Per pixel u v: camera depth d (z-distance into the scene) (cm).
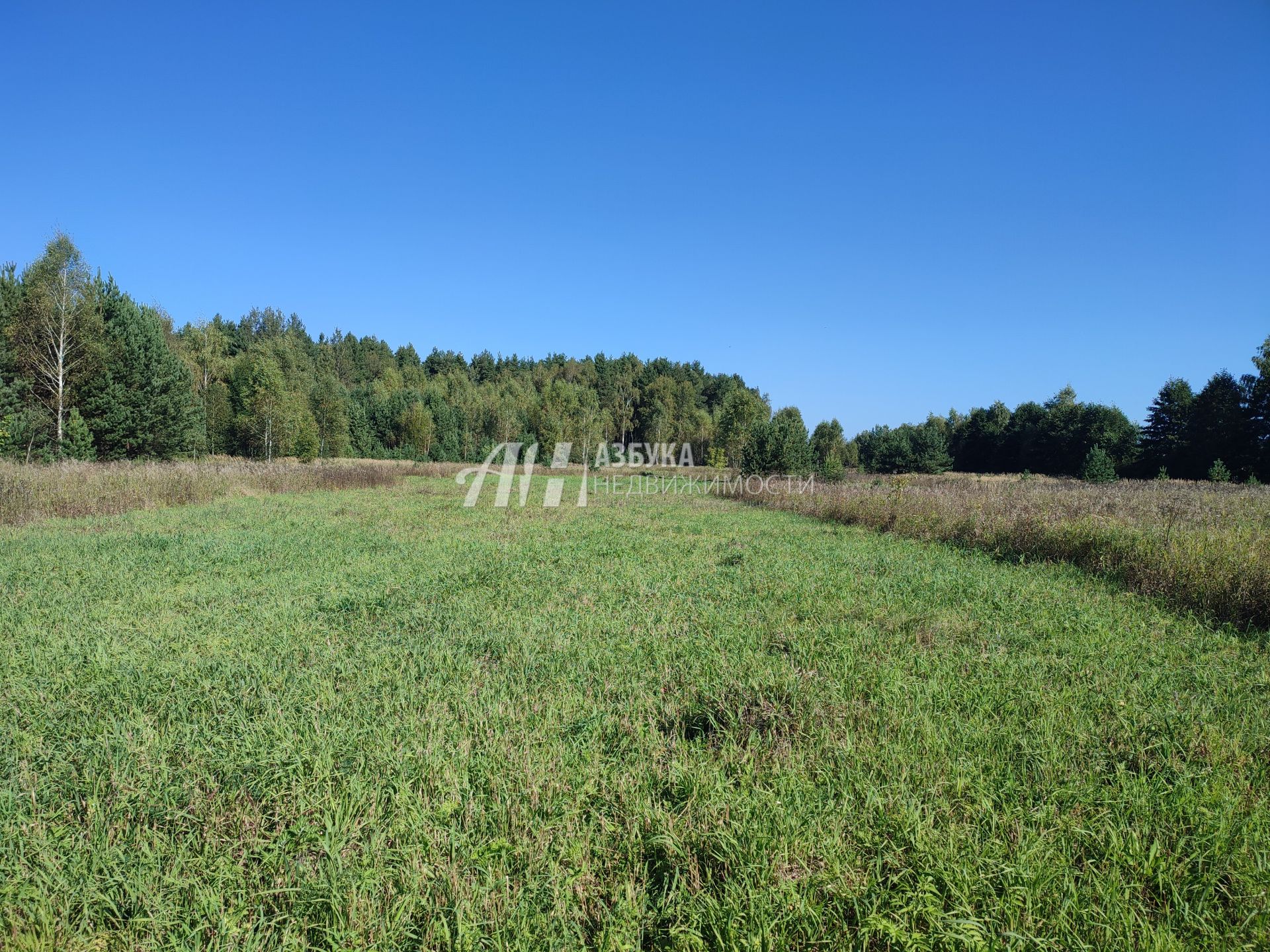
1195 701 422
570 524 1522
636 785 316
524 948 215
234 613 655
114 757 338
